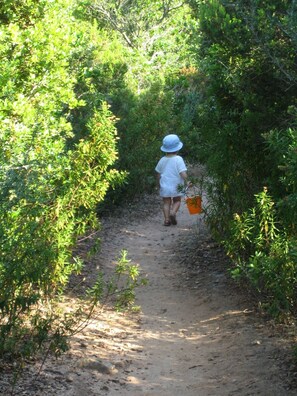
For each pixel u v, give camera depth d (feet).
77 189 24.56
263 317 24.77
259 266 23.40
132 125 40.55
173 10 65.00
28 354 19.17
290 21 24.97
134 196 40.98
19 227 20.01
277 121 26.84
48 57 25.61
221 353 22.91
